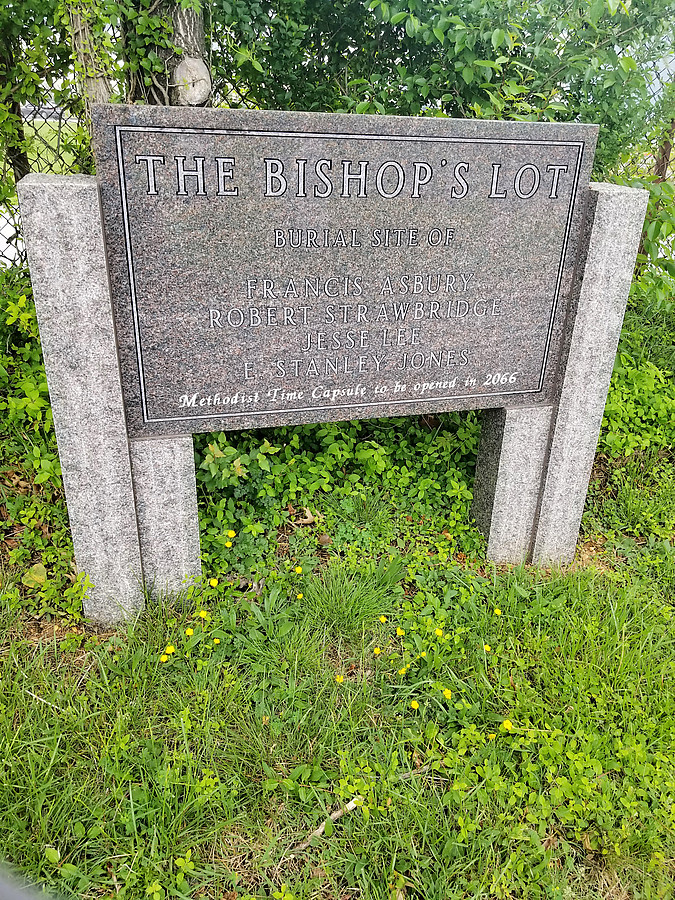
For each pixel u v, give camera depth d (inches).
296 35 81.1
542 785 54.8
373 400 69.2
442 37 75.2
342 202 60.8
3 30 81.9
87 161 88.4
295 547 75.0
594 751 56.4
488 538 79.1
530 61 84.4
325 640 65.7
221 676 60.6
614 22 85.0
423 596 70.2
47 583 64.8
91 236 53.6
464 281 67.4
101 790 51.3
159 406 62.1
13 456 76.7
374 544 76.9
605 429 95.5
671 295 92.2
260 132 56.2
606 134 91.9
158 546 66.1
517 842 50.3
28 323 75.4
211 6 77.4
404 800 51.6
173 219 56.6
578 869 50.0
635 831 51.0
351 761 54.8
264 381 64.6
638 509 86.5
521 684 61.7
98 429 59.6
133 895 45.8
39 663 59.2
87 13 69.1
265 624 65.4
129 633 62.7
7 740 52.4
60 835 48.3
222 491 76.5
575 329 71.0
